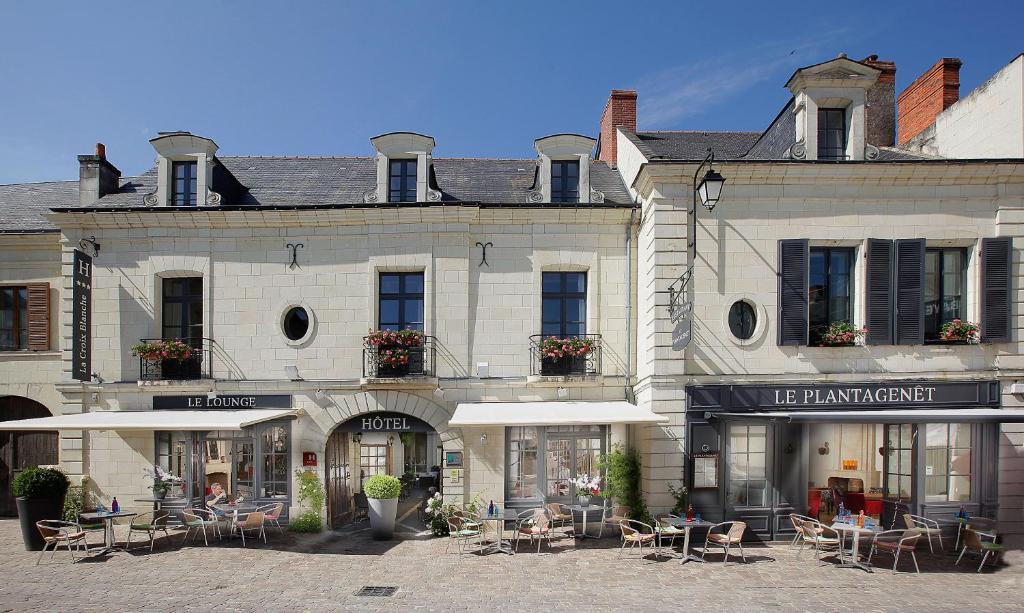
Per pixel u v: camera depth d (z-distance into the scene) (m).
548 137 12.49
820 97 11.30
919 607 7.70
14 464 13.28
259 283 12.32
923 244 11.05
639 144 13.35
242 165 14.54
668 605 7.74
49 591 8.22
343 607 7.66
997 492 10.92
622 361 12.25
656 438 10.91
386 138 12.37
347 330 12.23
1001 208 11.17
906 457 11.30
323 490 12.03
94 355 12.24
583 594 8.15
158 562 9.68
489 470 11.88
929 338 11.33
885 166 10.97
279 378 12.19
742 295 11.07
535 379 11.89
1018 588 8.45
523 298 12.27
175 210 12.09
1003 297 11.08
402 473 19.25
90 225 12.29
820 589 8.36
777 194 11.19
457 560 9.86
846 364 11.05
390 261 12.20
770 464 11.00
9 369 13.06
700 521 9.98
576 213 12.22
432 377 11.85
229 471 12.22
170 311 12.56
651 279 11.23
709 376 10.95
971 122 12.84
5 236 12.85
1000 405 11.02
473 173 14.30
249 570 9.27
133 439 12.16
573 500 11.95
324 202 12.91
